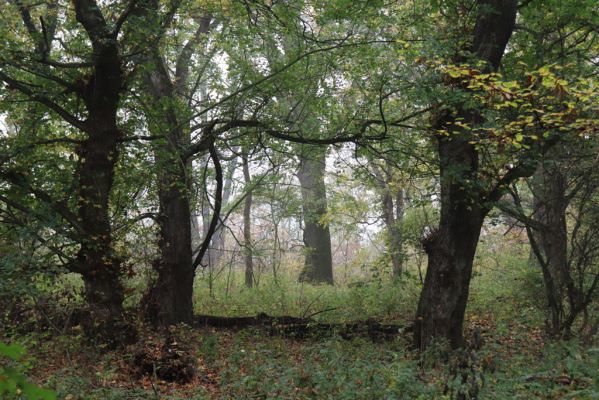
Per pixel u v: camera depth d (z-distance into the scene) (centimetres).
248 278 2411
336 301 1853
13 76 1285
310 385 837
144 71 1276
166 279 1519
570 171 1245
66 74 1295
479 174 1198
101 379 934
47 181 1280
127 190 1414
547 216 1304
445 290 1248
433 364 1027
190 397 904
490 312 1656
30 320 1134
